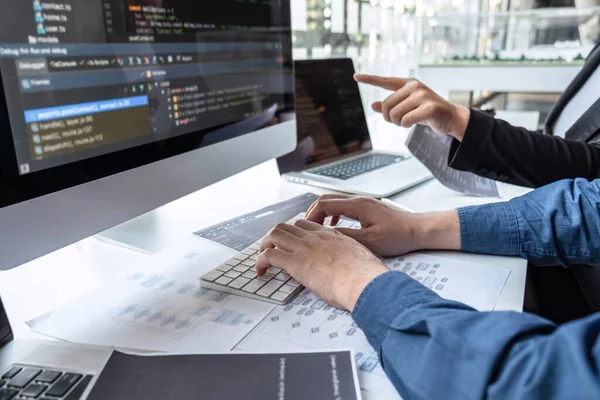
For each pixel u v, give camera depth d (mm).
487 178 948
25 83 406
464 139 818
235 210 775
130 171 521
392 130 1525
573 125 1029
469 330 325
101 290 498
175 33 568
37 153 421
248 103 719
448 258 577
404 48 1794
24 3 401
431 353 326
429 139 944
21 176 407
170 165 578
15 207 406
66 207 450
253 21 711
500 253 587
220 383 338
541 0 1909
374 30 1613
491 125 827
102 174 485
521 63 1611
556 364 280
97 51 471
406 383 326
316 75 1059
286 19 789
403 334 359
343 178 924
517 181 866
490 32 1690
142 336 412
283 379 342
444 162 929
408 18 1777
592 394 259
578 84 1146
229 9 657
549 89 1597
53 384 340
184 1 576
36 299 498
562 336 290
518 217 597
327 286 457
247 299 478
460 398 299
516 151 832
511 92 1661
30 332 427
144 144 538
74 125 454
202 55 616
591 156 856
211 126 645
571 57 1576
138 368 355
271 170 1034
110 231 678
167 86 565
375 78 872
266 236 543
